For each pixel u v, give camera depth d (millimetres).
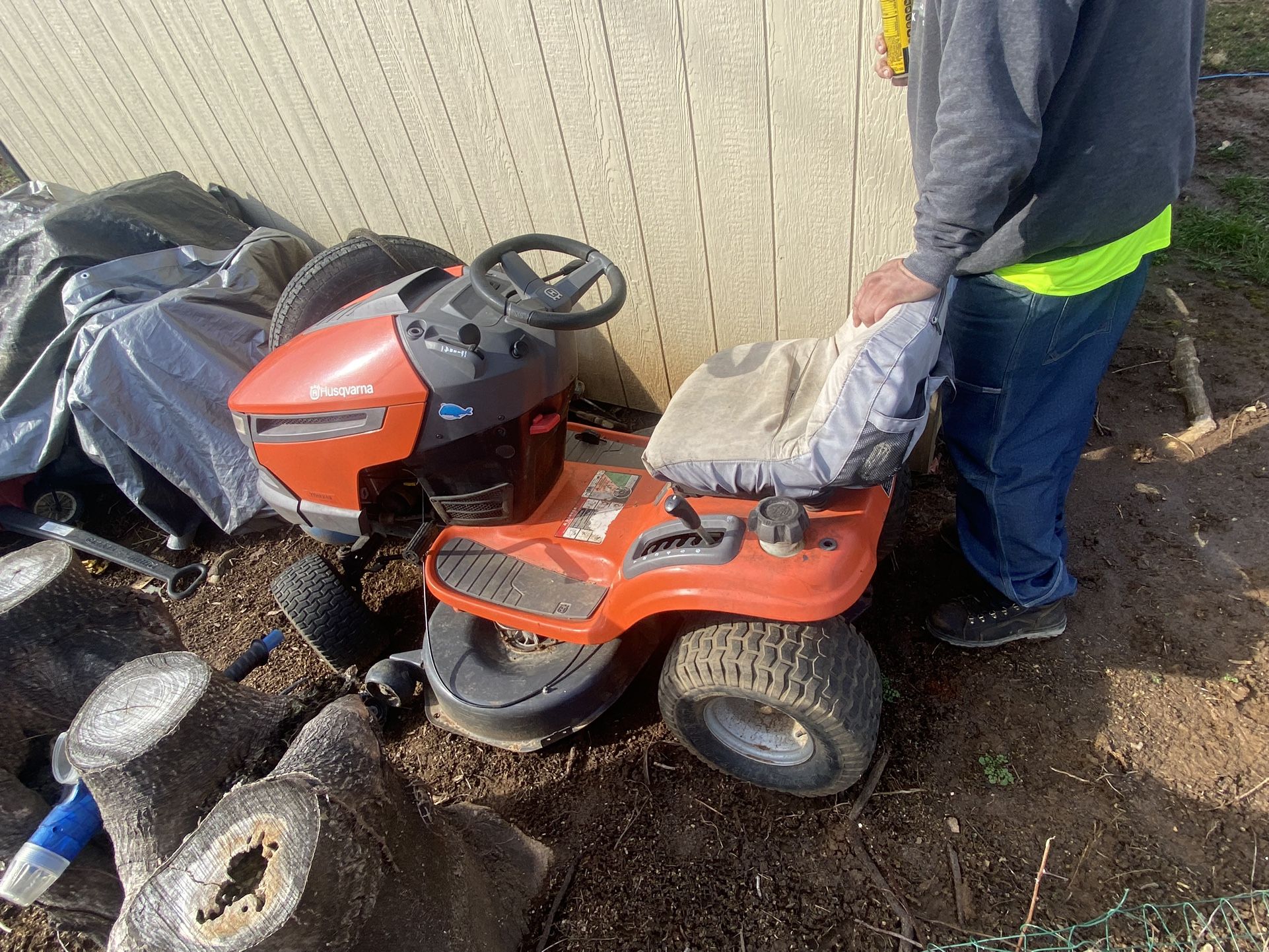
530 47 2682
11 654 2016
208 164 4188
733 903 1994
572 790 2318
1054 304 1717
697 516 1820
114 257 3639
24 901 1672
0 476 3422
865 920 1910
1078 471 2975
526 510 2361
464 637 2383
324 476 2275
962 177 1380
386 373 2047
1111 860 1923
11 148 5102
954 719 2287
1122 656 2354
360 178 3621
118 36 3811
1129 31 1348
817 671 1769
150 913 1327
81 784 1774
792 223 2639
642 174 2809
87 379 3141
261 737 1875
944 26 1403
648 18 2408
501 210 3295
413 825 1658
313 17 3096
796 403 1958
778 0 2186
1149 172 1484
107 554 3357
